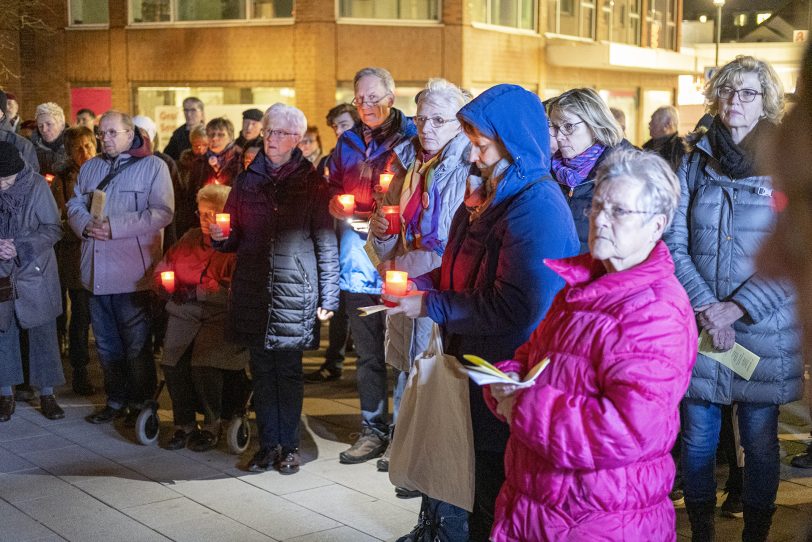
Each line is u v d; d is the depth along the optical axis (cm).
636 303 255
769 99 384
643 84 2841
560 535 264
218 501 511
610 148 417
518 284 325
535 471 269
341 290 582
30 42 2100
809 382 144
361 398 589
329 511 497
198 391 591
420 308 338
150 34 2022
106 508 501
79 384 747
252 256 536
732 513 488
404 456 353
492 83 2100
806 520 160
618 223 263
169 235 858
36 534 466
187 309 585
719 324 388
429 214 476
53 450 602
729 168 395
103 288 632
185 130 1073
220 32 1969
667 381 250
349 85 1925
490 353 339
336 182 607
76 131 762
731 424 485
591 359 258
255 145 849
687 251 409
